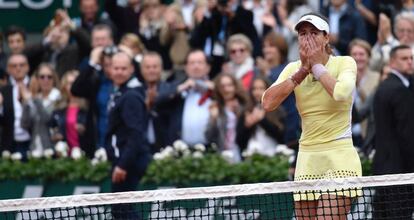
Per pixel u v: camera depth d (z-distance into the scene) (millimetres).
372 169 25578
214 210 22406
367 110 28172
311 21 18797
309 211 19391
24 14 39062
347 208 19469
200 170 27406
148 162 26547
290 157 27391
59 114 30594
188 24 35281
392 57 25344
